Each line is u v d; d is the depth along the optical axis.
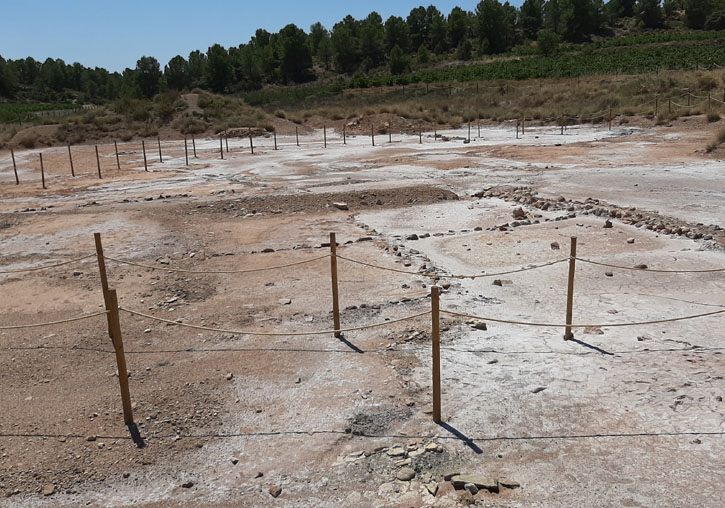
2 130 43.44
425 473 5.33
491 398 6.50
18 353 8.06
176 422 6.26
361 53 151.50
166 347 8.12
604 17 158.75
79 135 41.25
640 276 10.45
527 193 18.03
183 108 47.53
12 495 5.21
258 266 11.83
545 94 51.47
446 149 31.17
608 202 16.58
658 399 6.35
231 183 22.91
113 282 11.06
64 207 19.05
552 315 8.80
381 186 20.67
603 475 5.21
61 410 6.55
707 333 7.99
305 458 5.62
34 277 11.67
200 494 5.20
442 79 85.81
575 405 6.31
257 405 6.57
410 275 10.83
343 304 9.48
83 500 5.15
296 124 46.44
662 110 37.81
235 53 150.00
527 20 170.62
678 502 4.84
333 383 6.98
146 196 20.58
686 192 17.55
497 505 4.89
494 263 11.56
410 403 6.45
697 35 112.00
